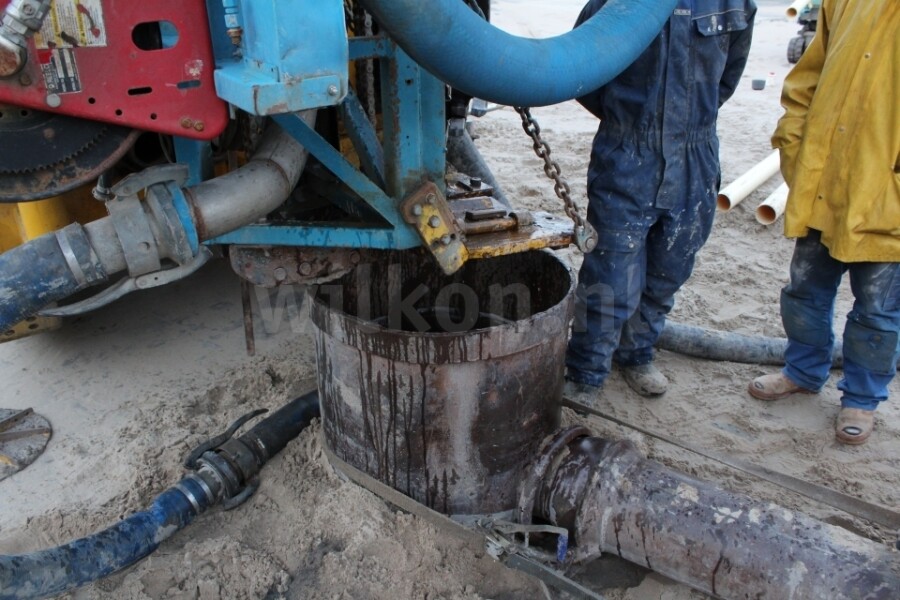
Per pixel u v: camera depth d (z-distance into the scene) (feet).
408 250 9.35
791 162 9.13
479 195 8.23
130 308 12.73
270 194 6.28
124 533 7.36
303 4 4.82
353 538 7.79
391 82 6.51
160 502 7.82
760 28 41.47
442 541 7.77
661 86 8.59
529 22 42.91
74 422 9.93
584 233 7.51
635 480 7.18
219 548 7.67
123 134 5.55
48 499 8.57
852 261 8.66
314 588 7.36
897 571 6.03
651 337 10.50
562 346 7.88
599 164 9.22
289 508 8.30
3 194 5.40
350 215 8.19
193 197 5.85
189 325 12.21
